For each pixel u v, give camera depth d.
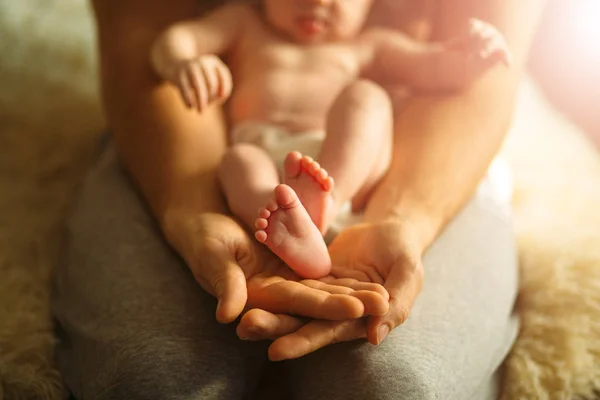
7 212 1.00
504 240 0.83
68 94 1.25
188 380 0.63
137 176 0.86
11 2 1.33
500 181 0.96
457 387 0.65
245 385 0.67
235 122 0.90
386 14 0.96
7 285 0.85
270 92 0.87
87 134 1.18
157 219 0.81
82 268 0.79
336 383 0.62
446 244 0.77
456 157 0.79
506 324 0.77
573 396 0.73
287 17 0.87
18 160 1.11
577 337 0.76
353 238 0.69
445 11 0.93
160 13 0.97
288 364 0.70
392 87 0.91
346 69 0.89
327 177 0.65
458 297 0.71
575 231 0.93
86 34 1.34
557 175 1.08
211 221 0.70
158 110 0.86
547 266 0.85
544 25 1.52
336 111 0.74
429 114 0.83
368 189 0.79
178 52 0.85
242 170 0.72
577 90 1.50
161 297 0.70
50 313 0.82
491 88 0.83
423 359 0.63
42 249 0.93
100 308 0.72
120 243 0.79
